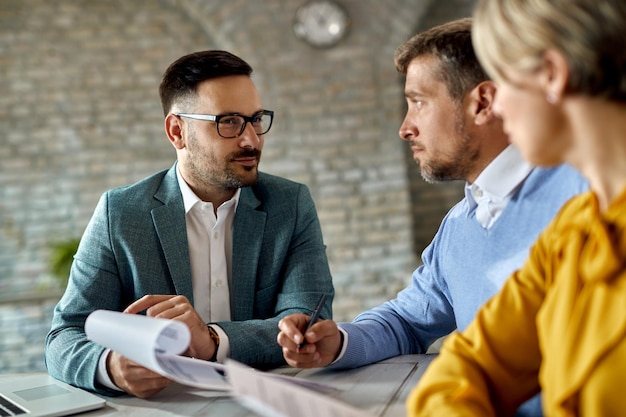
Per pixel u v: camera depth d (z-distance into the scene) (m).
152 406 1.24
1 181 4.87
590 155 0.70
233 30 4.81
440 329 1.51
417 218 5.06
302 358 1.34
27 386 1.42
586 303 0.71
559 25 0.66
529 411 0.99
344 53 4.85
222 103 1.70
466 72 1.23
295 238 1.80
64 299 1.64
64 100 4.90
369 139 4.88
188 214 1.76
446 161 1.27
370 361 1.43
